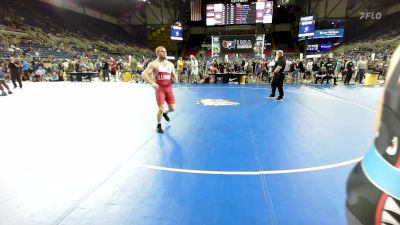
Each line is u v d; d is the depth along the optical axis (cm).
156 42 4484
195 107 890
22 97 1141
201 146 498
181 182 353
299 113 784
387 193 106
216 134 576
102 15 4384
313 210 287
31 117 749
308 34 2747
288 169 390
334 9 3750
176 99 1065
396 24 3133
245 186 340
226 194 320
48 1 3425
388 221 106
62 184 349
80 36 3431
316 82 1720
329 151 466
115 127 636
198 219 273
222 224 264
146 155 451
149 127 636
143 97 1126
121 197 317
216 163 415
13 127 637
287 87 1498
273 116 746
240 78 1773
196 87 1514
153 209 291
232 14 3111
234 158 436
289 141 524
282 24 4344
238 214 280
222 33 4297
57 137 554
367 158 126
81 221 272
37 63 2031
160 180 359
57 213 285
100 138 548
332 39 3875
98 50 3375
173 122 686
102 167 402
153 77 584
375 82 1620
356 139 534
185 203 303
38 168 398
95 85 1650
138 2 4134
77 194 324
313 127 628
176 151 471
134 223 267
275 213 281
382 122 117
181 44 4447
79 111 834
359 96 1126
